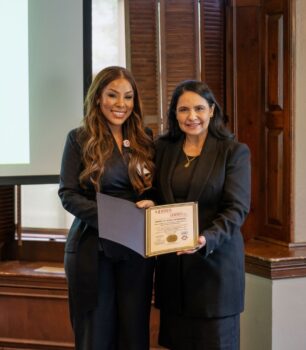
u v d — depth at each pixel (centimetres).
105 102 188
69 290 193
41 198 294
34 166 266
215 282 179
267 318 234
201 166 182
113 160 188
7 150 264
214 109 188
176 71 274
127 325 195
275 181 256
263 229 266
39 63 265
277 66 250
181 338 187
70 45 265
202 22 273
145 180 191
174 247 170
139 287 195
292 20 237
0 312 267
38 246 288
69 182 189
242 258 186
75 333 196
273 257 231
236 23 267
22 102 264
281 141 250
